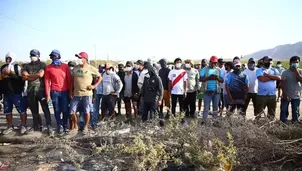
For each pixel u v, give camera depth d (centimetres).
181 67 811
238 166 418
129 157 427
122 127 573
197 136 449
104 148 461
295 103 684
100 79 640
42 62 620
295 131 461
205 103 720
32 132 609
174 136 469
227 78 700
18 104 618
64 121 627
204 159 390
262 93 678
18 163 462
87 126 613
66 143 527
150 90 657
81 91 605
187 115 852
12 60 616
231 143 404
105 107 762
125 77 862
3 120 790
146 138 465
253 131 451
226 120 507
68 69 625
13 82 608
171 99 800
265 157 430
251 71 773
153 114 658
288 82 680
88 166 434
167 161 420
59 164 451
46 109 616
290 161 421
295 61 669
